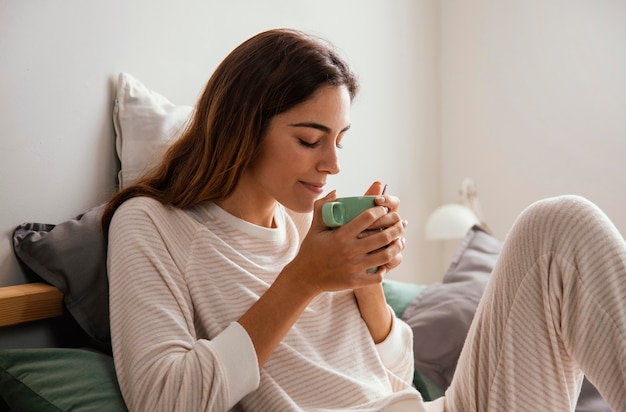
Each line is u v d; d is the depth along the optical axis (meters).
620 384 1.06
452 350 1.69
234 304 1.20
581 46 2.61
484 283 1.83
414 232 2.83
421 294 1.83
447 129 2.97
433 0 2.92
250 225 1.30
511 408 1.15
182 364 1.04
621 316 1.06
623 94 2.53
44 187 1.39
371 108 2.52
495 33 2.82
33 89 1.36
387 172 2.63
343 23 2.36
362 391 1.23
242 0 1.93
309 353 1.23
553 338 1.14
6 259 1.31
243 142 1.21
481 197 2.89
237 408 1.20
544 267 1.13
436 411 1.32
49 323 1.36
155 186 1.33
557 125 2.68
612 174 2.57
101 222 1.31
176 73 1.72
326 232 1.12
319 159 1.20
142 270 1.16
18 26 1.33
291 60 1.19
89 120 1.48
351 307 1.35
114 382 1.15
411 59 2.77
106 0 1.52
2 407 1.21
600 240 1.10
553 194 2.70
